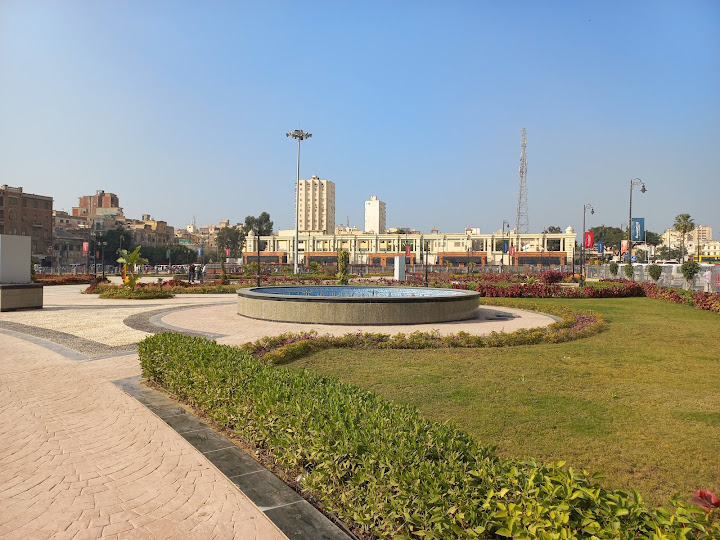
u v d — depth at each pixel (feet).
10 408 20.68
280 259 286.46
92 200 391.45
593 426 17.90
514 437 16.87
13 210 223.92
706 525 7.68
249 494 13.07
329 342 33.63
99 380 25.40
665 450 15.83
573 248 268.00
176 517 12.10
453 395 21.76
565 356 30.55
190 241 448.24
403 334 34.86
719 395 21.84
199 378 19.77
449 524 8.55
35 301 58.85
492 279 108.68
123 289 80.48
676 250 437.58
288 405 14.66
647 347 33.91
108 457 15.74
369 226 435.53
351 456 11.45
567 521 7.73
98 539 11.14
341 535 11.06
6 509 12.47
